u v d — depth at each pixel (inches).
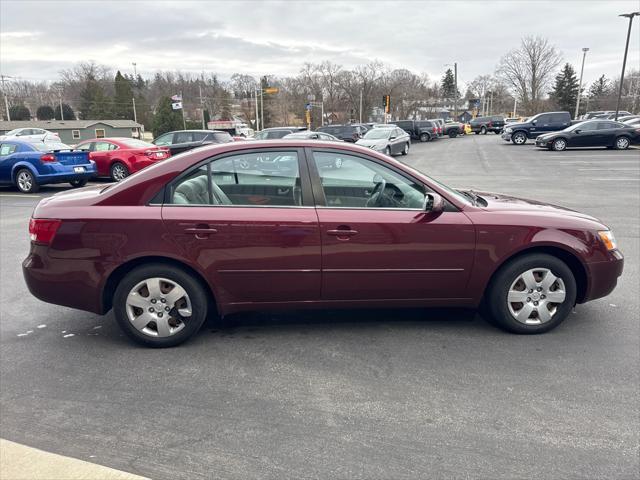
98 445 100.0
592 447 97.7
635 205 378.0
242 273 138.7
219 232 135.8
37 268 139.4
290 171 140.4
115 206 137.6
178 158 141.3
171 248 135.6
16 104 3644.2
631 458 94.4
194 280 140.4
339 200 141.4
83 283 138.0
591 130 964.0
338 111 2967.5
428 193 141.4
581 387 120.0
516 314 148.6
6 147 496.7
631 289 189.9
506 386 120.8
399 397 116.6
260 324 160.6
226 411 111.7
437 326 157.6
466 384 122.0
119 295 139.9
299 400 116.0
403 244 139.6
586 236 146.3
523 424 105.4
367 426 105.4
